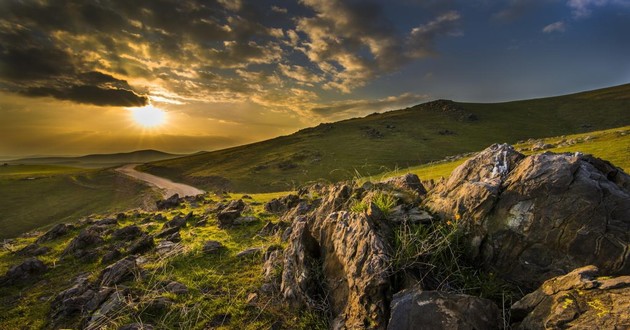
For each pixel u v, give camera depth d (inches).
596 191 295.0
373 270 316.5
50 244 879.7
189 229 900.0
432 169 2297.0
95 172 6505.9
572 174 311.7
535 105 7805.1
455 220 368.2
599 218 286.4
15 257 773.3
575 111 6619.1
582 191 299.0
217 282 507.2
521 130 5920.3
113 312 432.1
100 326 406.9
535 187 322.0
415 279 311.6
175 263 602.5
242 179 4394.7
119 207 3523.6
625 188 314.5
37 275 631.8
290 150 5846.5
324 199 604.7
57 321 453.7
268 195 1914.4
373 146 5364.2
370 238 348.8
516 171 356.8
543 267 302.0
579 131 5442.9
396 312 273.4
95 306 464.4
